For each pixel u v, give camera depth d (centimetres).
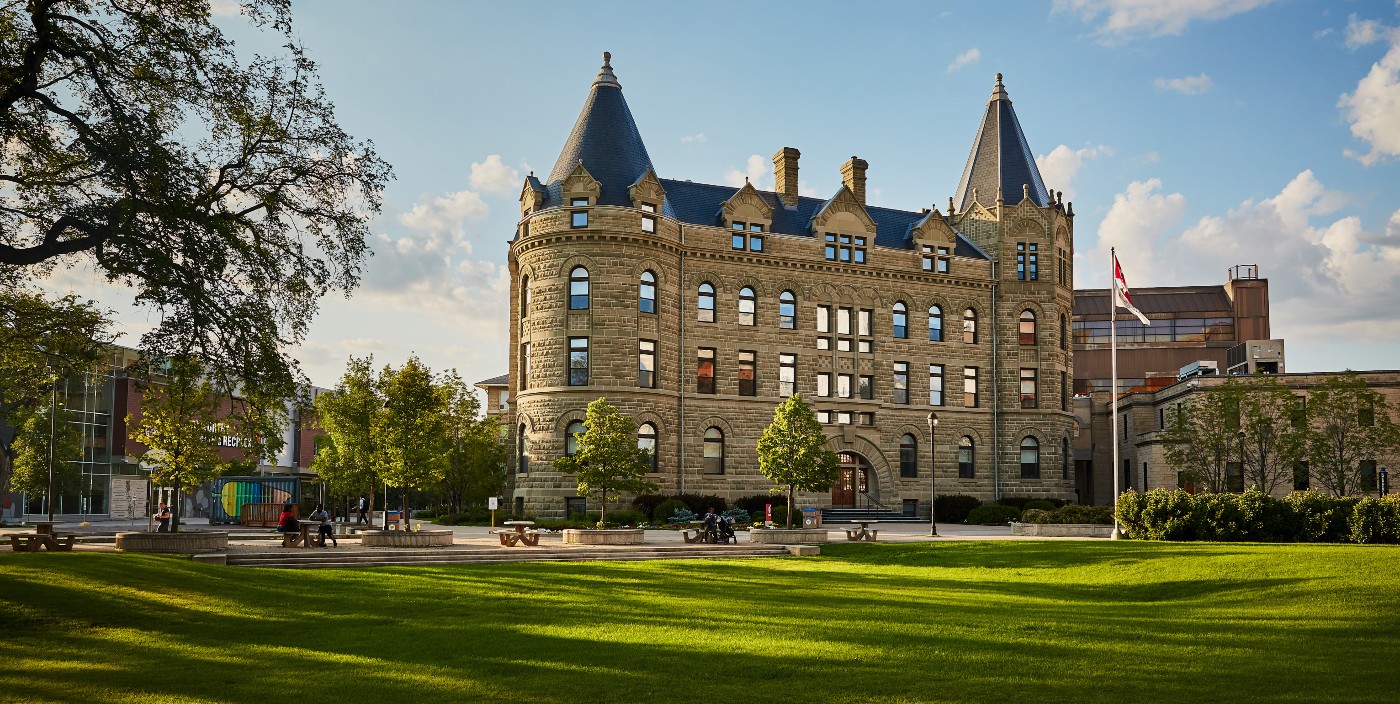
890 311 6488
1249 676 1416
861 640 1764
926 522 6262
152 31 2200
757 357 6100
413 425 4128
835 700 1296
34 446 6012
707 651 1645
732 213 6088
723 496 5925
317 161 2489
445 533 3891
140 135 2081
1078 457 8425
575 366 5628
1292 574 2508
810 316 6266
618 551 3681
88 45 2152
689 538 4181
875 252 6462
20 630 1780
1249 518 3712
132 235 2047
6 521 6644
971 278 6675
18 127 2183
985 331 6719
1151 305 11569
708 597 2462
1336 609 2073
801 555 3844
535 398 5641
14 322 2586
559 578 2853
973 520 6131
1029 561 3369
